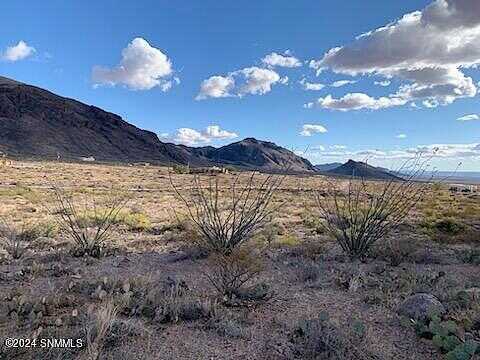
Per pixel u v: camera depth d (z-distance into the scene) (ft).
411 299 19.12
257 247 32.53
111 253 32.14
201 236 32.27
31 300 18.37
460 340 15.42
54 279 23.48
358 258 31.40
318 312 19.12
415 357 14.83
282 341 15.74
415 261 31.81
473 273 27.96
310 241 38.88
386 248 33.06
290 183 154.71
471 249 35.63
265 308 19.57
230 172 204.74
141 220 50.24
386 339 16.22
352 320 17.65
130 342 15.16
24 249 31.24
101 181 154.30
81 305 18.81
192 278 24.49
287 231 46.75
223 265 21.59
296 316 18.56
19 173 168.45
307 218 57.16
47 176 162.30
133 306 18.31
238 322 17.49
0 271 24.77
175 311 17.54
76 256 30.68
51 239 37.60
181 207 74.49
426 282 24.11
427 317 17.44
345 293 22.29
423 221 56.29
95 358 13.08
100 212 55.98
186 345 15.21
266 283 23.03
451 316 17.67
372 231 33.32
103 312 15.53
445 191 165.27
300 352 14.82
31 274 24.16
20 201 75.31
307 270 25.59
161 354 14.38
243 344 15.48
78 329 15.39
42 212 59.82
